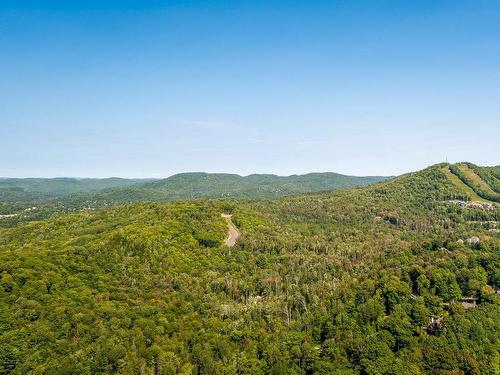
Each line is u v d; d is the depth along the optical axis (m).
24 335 122.56
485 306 135.50
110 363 122.25
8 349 117.19
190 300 165.00
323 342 134.50
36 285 141.75
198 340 138.25
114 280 161.88
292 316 157.50
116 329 134.25
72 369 116.56
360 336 128.38
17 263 147.38
